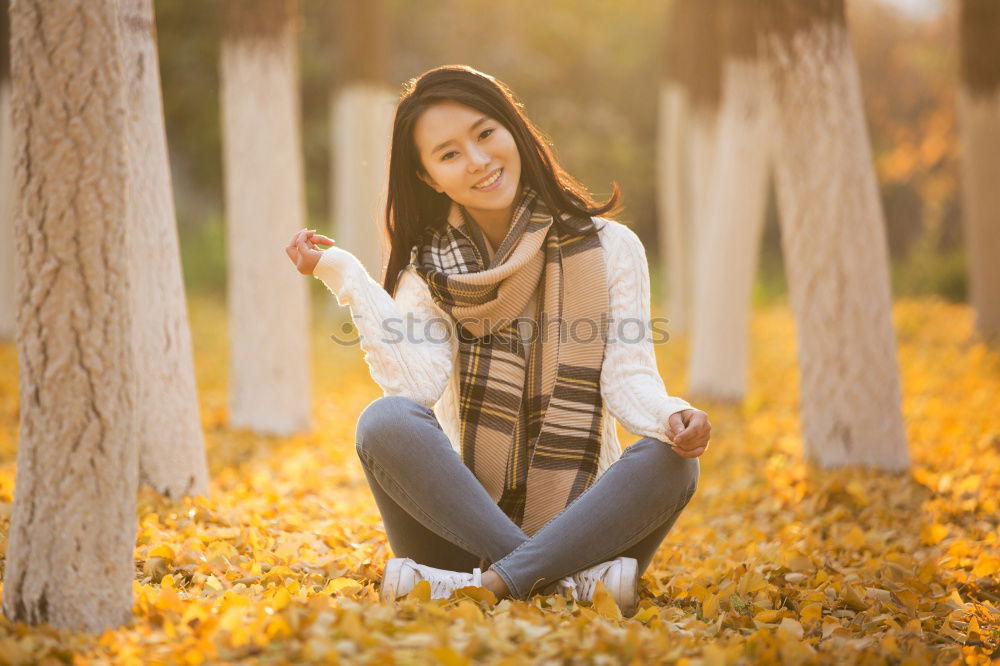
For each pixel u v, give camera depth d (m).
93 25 4.01
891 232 37.78
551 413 4.87
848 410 8.85
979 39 16.95
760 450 10.89
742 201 14.27
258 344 11.52
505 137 4.94
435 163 4.95
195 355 19.11
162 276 7.18
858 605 5.06
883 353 8.86
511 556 4.48
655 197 39.94
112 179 4.05
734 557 6.12
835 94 8.78
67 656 3.79
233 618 3.99
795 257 9.04
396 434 4.54
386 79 21.19
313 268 4.98
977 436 10.29
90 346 4.01
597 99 40.62
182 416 7.24
